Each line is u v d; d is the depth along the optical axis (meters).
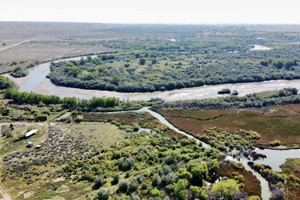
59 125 96.06
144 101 123.69
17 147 79.06
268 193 59.97
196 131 93.94
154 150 78.25
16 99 118.44
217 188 55.44
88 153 76.12
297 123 97.69
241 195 57.19
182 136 89.94
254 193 59.41
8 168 67.75
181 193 52.09
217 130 94.12
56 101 118.00
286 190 60.47
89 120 101.94
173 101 124.12
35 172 65.94
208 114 108.19
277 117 103.38
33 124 95.88
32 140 83.69
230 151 79.50
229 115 106.69
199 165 63.78
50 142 82.50
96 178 60.47
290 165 71.44
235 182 59.66
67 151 77.12
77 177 63.44
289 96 124.38
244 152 77.88
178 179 58.56
